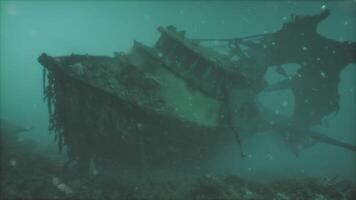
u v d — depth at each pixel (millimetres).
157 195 6527
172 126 7402
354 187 8031
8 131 10977
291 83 13492
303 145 13656
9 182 5941
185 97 8188
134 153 7629
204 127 7758
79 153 7668
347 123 37906
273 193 7414
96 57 8703
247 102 9914
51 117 7473
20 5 53188
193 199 6504
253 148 12945
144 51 9180
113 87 7281
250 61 11141
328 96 12742
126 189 6641
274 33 12438
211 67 8875
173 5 46312
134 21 85938
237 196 6777
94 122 7152
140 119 7211
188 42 9797
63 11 61312
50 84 7242
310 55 12531
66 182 6703
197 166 9023
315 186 7840
